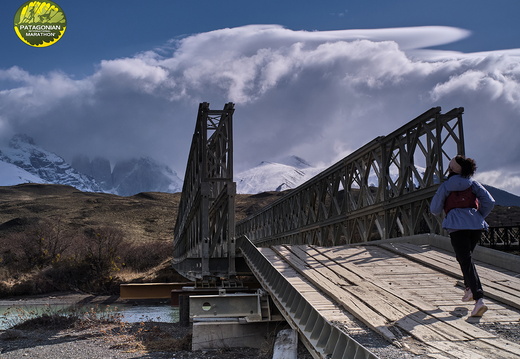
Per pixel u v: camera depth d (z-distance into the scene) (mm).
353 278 8547
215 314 9789
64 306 27734
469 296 6840
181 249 30594
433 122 13719
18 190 161125
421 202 13102
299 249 11922
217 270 14633
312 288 8148
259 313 9648
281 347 7078
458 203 6789
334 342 5582
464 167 6844
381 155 15789
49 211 106188
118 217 101562
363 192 16891
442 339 5598
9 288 38344
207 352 8984
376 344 5527
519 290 7555
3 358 9688
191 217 21250
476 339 5594
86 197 133750
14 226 80125
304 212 23953
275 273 9148
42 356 9695
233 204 14688
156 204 118938
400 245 12023
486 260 9891
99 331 13172
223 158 16141
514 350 5121
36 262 49562
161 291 18625
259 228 34906
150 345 10211
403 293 7539
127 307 27859
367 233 16422
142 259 53062
